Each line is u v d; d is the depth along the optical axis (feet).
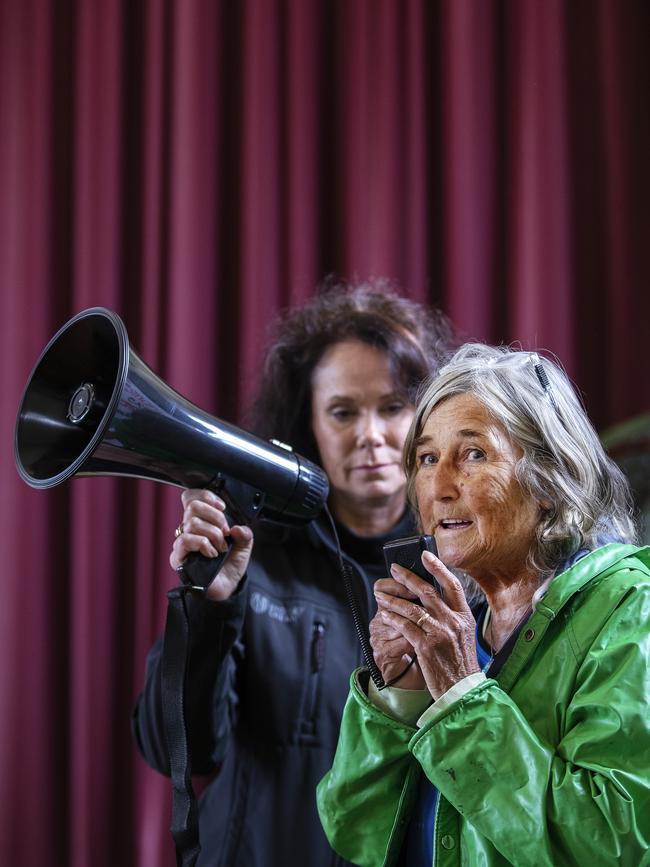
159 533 19.45
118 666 19.83
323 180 20.43
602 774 7.51
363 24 20.03
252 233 20.03
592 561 8.50
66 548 20.21
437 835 8.40
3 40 20.80
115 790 19.48
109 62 20.52
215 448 10.03
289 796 12.55
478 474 8.68
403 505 13.98
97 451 9.24
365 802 8.86
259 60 20.17
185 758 9.73
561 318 19.15
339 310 14.78
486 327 19.58
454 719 7.87
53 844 19.49
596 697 7.80
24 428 9.82
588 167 19.72
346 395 13.78
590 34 19.89
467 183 19.51
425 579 8.43
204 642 11.06
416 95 19.88
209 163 20.21
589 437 9.11
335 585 13.61
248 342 19.86
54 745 19.74
